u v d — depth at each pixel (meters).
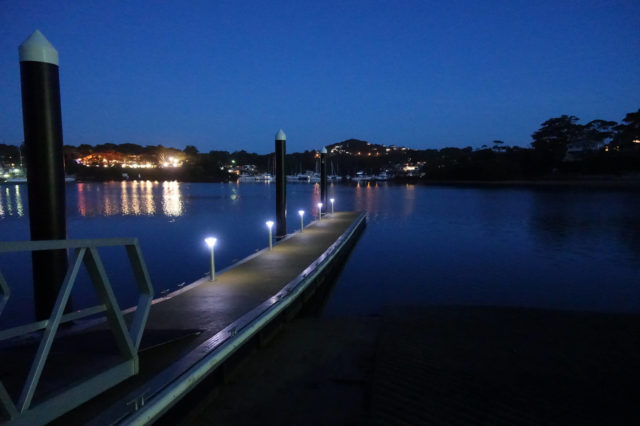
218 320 6.33
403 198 62.12
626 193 66.38
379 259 16.47
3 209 46.69
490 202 50.47
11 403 2.65
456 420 4.02
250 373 5.45
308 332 7.15
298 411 4.47
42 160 5.32
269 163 192.62
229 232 25.70
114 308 3.60
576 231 24.31
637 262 15.55
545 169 107.19
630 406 4.34
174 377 3.93
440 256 17.08
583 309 9.92
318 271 10.47
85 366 3.61
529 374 5.11
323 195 28.98
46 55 5.28
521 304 10.38
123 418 3.20
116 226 29.09
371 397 4.50
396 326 7.17
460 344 6.18
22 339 4.79
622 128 105.19
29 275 14.21
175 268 15.09
